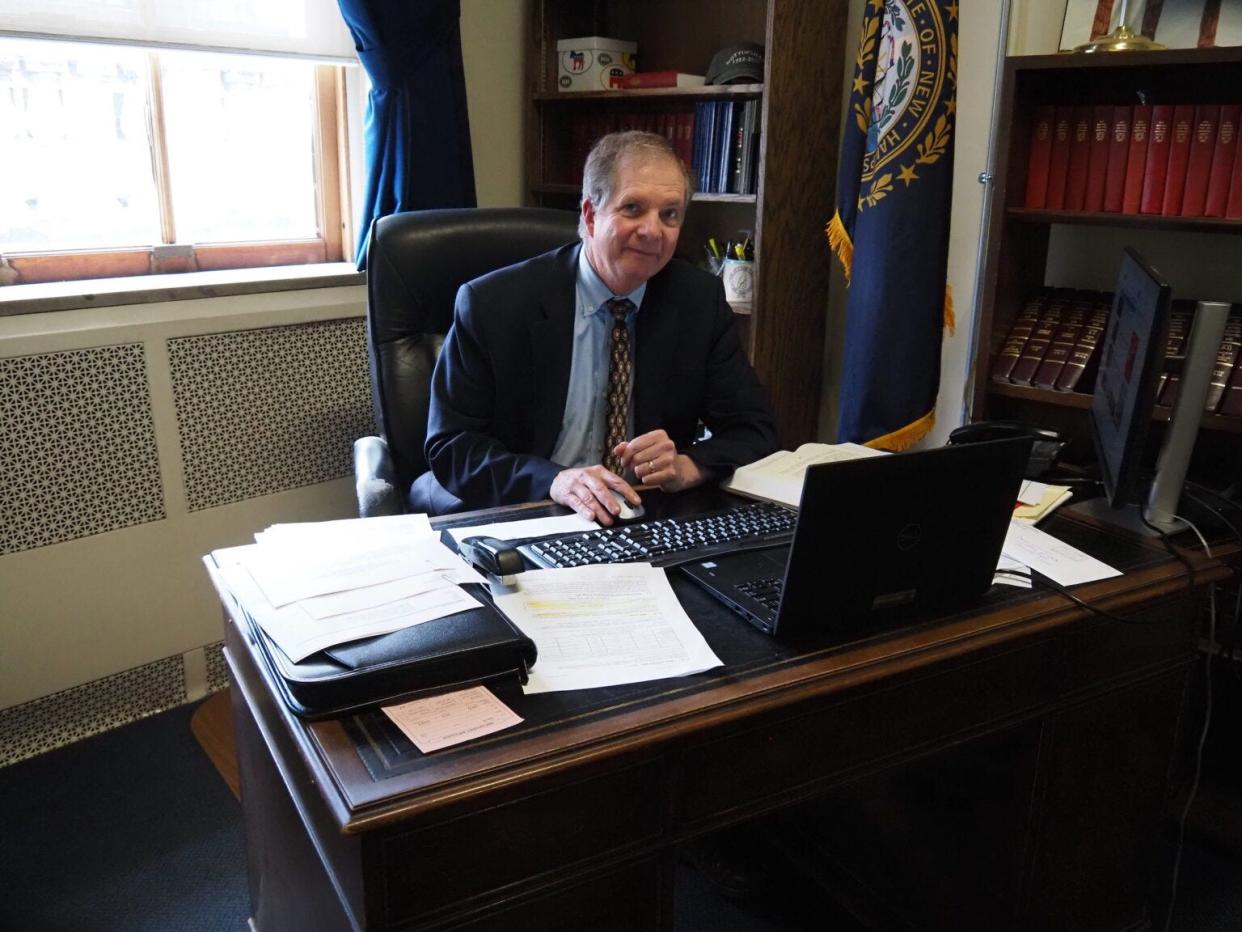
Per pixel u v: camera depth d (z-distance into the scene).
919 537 1.16
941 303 2.28
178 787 2.07
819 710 1.12
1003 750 1.41
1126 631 1.38
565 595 1.22
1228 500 1.68
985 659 1.24
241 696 1.31
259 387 2.40
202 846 1.90
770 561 1.34
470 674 1.04
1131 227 1.93
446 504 1.85
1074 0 2.11
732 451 1.78
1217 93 1.97
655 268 1.76
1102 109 1.97
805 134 2.52
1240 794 1.93
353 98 2.75
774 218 2.50
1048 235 2.21
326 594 1.14
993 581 1.31
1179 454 1.53
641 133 1.73
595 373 1.87
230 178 2.62
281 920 1.31
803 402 2.75
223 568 1.25
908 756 1.22
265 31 2.46
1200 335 1.47
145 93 2.43
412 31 2.49
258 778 1.31
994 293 2.06
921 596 1.21
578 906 1.02
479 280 1.86
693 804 1.06
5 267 2.26
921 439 2.54
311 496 2.55
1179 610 1.44
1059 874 1.48
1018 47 2.30
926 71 2.19
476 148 2.94
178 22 2.31
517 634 1.07
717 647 1.15
